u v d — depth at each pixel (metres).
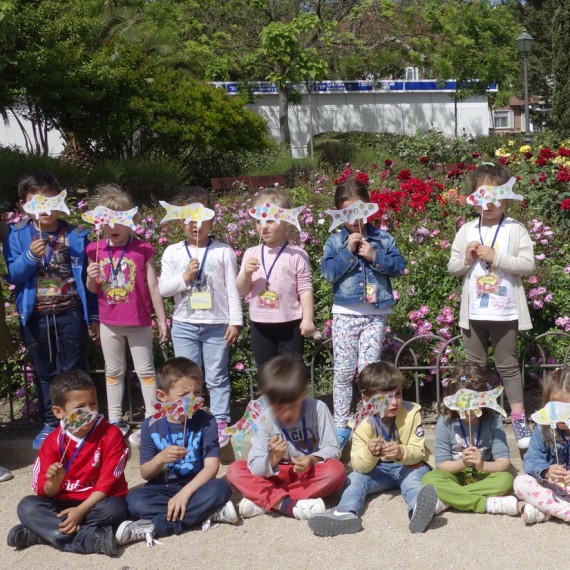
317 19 19.41
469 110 28.23
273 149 20.17
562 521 3.75
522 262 4.38
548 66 37.34
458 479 4.05
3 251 4.74
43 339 4.68
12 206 10.48
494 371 5.20
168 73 17.05
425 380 5.33
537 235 5.96
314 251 6.15
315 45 22.55
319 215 6.38
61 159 14.98
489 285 4.46
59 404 3.82
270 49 19.48
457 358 5.20
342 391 4.61
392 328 5.35
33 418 5.40
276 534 3.77
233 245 6.09
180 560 3.55
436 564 3.39
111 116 15.59
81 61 14.84
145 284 4.73
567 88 26.14
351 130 26.70
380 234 4.58
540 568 3.32
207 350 4.67
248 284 4.54
